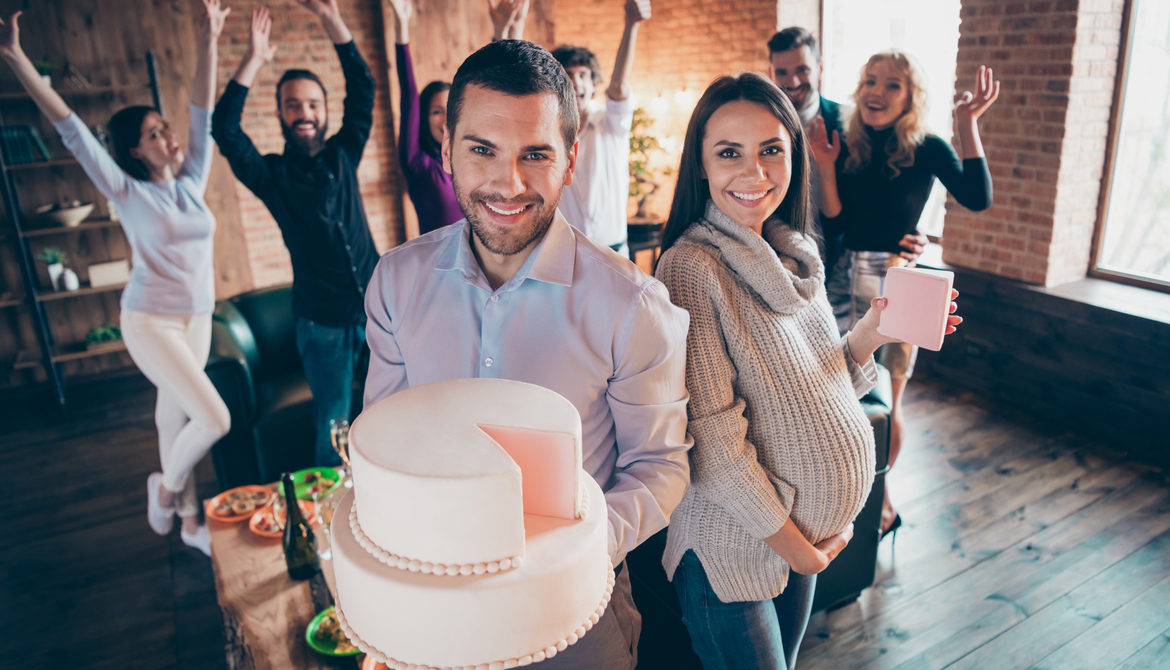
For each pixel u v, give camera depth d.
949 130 4.28
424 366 1.17
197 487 3.39
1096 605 2.36
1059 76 3.44
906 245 2.69
